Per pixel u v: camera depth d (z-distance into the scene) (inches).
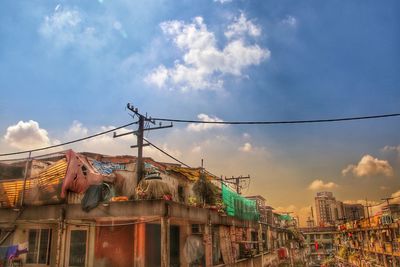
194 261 788.6
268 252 1445.6
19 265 725.9
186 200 959.0
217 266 818.2
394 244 1820.9
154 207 590.6
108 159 870.4
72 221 687.1
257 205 1464.1
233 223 1017.5
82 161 690.2
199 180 877.8
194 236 801.6
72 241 718.5
